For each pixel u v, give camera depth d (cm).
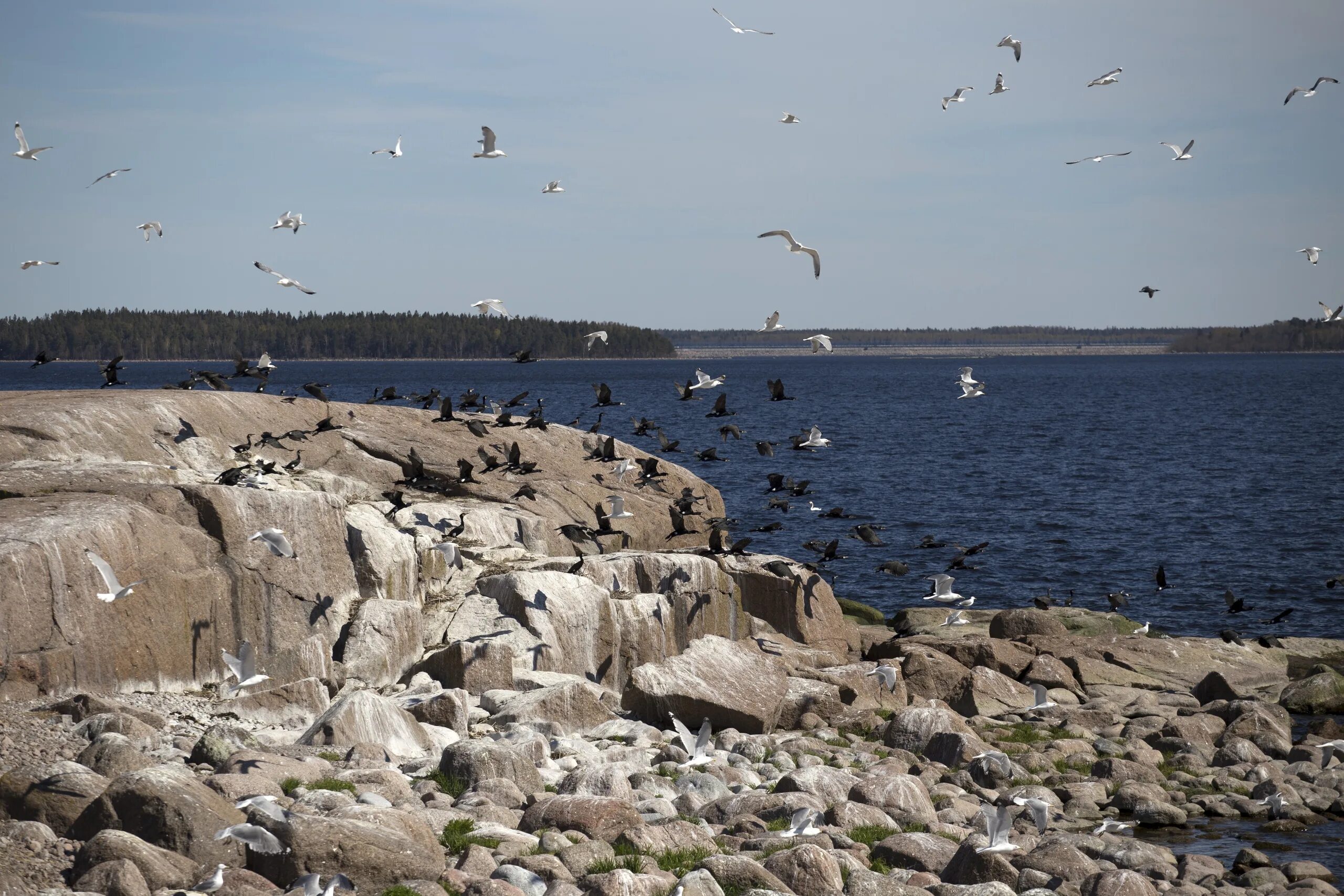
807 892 1529
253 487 2714
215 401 3117
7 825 1434
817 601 3291
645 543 3566
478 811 1714
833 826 1847
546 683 2544
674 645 2973
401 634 2600
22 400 2877
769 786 2059
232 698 2245
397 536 2823
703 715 2516
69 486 2475
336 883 1324
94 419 2802
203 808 1472
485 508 3228
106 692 2166
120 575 2220
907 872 1641
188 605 2347
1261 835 2059
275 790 1658
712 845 1666
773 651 3047
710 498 3956
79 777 1539
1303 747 2478
